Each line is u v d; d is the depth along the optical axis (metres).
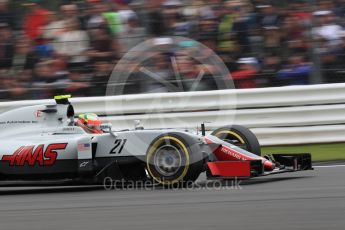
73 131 25.53
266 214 17.59
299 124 37.00
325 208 18.17
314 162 32.06
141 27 39.75
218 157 25.11
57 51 40.25
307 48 38.44
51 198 23.11
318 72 38.16
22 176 25.38
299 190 22.00
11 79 40.28
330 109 36.84
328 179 24.92
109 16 40.00
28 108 26.41
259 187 23.20
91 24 40.19
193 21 39.59
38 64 40.31
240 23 39.03
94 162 24.67
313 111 36.94
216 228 15.90
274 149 37.31
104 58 39.81
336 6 39.06
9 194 25.80
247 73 38.59
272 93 37.28
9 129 26.20
